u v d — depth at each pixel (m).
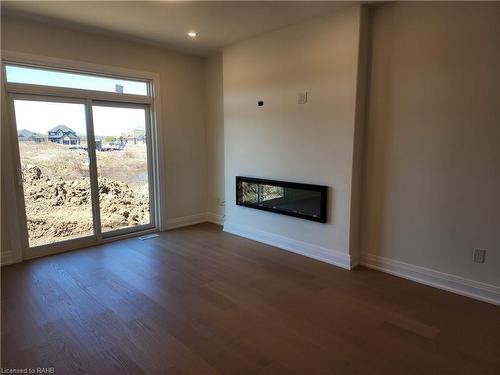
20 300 2.84
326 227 3.68
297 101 3.78
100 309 2.69
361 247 3.62
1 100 3.42
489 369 1.98
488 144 2.68
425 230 3.11
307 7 3.21
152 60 4.57
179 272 3.45
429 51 2.92
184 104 5.02
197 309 2.69
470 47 2.70
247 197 4.56
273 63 3.99
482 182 2.74
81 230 4.22
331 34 3.38
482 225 2.78
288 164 3.97
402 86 3.11
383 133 3.30
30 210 3.79
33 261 3.73
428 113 2.98
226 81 4.62
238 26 3.75
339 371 1.97
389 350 2.16
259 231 4.47
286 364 2.04
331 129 3.50
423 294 2.94
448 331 2.37
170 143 4.93
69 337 2.31
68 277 3.31
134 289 3.05
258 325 2.46
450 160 2.89
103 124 4.28
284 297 2.90
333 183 3.55
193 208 5.36
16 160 3.60
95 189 4.25
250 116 4.36
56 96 3.83
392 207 3.32
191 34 4.03
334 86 3.42
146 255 3.95
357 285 3.12
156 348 2.19
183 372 1.96
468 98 2.74
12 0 3.01
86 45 3.94
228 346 2.21
